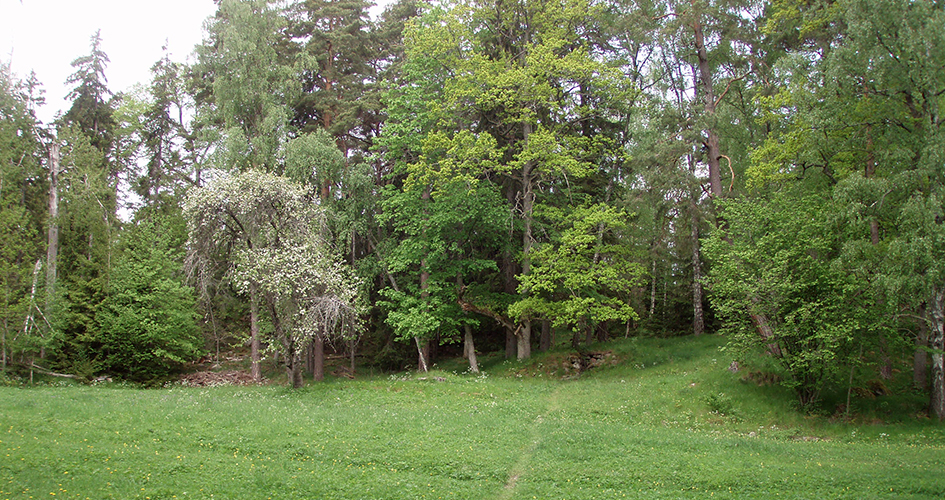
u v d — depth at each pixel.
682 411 20.66
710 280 22.27
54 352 29.27
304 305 22.94
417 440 14.65
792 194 22.69
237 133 29.81
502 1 29.78
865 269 18.44
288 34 36.59
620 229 30.11
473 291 31.61
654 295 38.03
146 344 30.12
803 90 20.67
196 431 14.13
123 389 25.41
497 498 10.96
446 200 29.02
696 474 12.53
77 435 12.98
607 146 32.66
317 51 34.75
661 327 35.91
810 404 20.20
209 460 11.84
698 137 24.84
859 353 19.66
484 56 29.14
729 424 19.56
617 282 26.59
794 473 12.68
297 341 23.00
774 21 24.02
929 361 23.88
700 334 32.56
